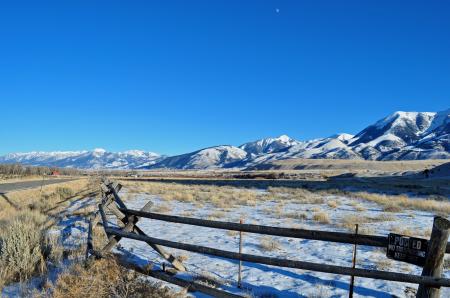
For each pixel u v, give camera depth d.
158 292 6.55
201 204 25.98
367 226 16.19
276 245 11.66
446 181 59.38
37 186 42.38
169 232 14.04
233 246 11.76
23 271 8.02
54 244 9.81
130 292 6.37
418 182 58.31
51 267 8.54
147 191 39.31
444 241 4.43
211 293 6.69
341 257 10.64
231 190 41.56
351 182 59.84
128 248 10.87
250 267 9.55
